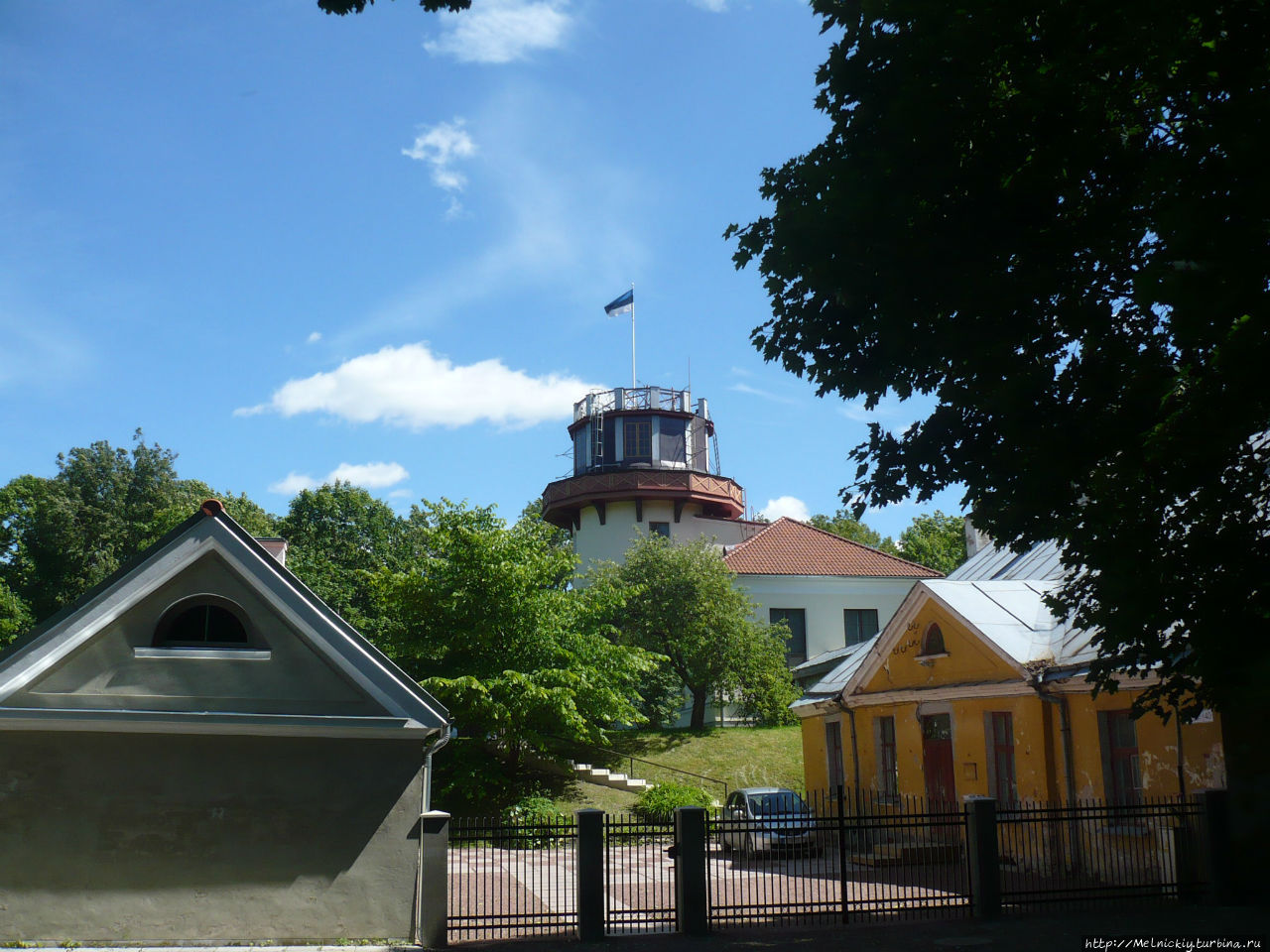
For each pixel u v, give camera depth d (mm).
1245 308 8031
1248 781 13867
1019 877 16766
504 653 29719
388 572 31328
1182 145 9953
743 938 12453
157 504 56906
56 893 12180
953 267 10836
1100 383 10938
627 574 39125
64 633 12727
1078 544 11703
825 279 11094
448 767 28547
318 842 12664
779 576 44188
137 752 12609
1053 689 16984
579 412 49469
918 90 10312
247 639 13188
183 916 12312
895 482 12359
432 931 12227
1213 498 10516
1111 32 9133
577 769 31406
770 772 33719
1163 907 13508
